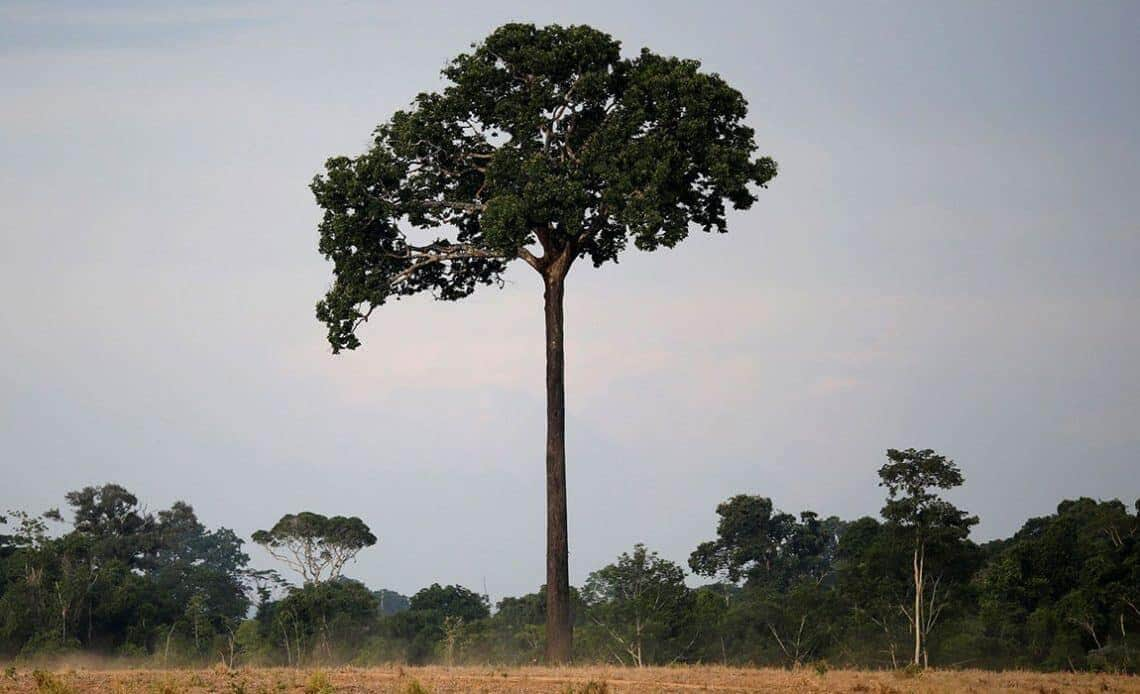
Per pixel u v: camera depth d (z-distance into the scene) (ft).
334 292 229.04
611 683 148.46
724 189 216.13
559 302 217.56
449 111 222.28
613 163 211.00
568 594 209.05
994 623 307.78
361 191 222.89
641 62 222.28
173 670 167.43
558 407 214.28
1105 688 149.89
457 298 241.35
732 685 147.33
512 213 207.10
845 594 303.48
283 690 137.59
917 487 290.97
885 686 144.87
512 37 217.77
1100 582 289.33
